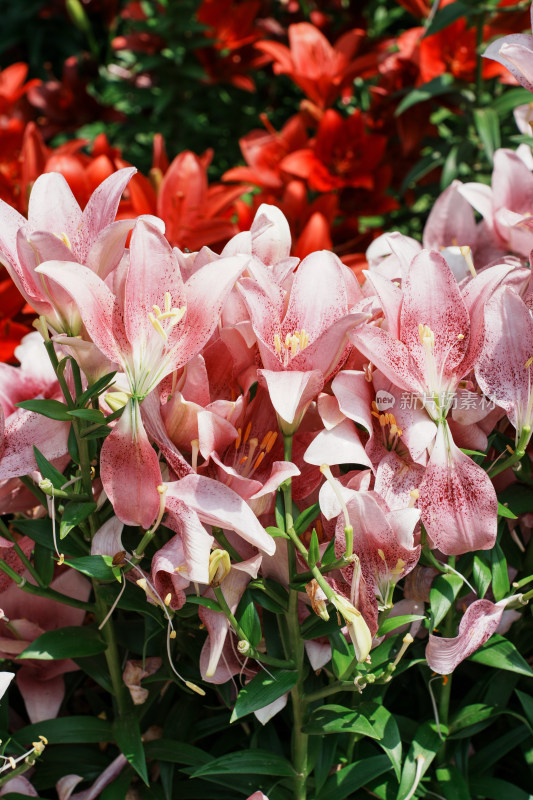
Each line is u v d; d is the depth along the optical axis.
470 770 1.35
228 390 1.27
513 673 1.34
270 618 1.28
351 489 1.20
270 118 2.75
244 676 1.29
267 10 2.67
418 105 1.96
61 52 3.16
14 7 2.98
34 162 1.74
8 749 1.30
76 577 1.33
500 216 1.41
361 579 1.16
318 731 1.24
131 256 1.16
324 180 1.86
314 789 1.30
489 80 1.92
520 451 1.22
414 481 1.21
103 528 1.22
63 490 1.23
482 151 1.92
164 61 2.50
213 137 2.80
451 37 1.87
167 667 1.30
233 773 1.30
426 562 1.25
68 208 1.25
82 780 1.35
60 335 1.20
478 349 1.19
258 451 1.25
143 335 1.17
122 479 1.17
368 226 2.29
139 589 1.26
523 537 1.36
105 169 1.69
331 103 2.07
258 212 1.32
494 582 1.26
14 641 1.32
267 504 1.21
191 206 1.73
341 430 1.21
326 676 1.32
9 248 1.20
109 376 1.19
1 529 1.26
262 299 1.20
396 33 2.65
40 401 1.21
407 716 1.41
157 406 1.20
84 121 2.71
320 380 1.18
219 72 2.56
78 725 1.31
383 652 1.22
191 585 1.24
